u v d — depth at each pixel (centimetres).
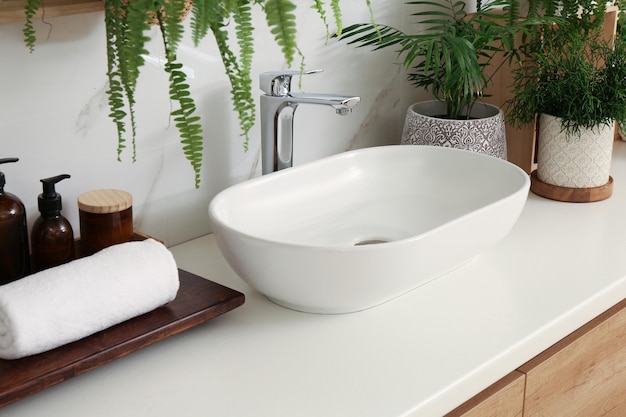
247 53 102
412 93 180
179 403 99
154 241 112
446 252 119
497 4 168
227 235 114
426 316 119
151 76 133
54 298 99
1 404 93
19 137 120
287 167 143
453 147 156
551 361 120
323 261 109
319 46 157
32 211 125
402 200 149
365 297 115
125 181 135
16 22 115
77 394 101
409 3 164
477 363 107
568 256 139
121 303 104
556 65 161
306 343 112
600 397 136
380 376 104
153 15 105
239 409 98
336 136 167
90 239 121
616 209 161
